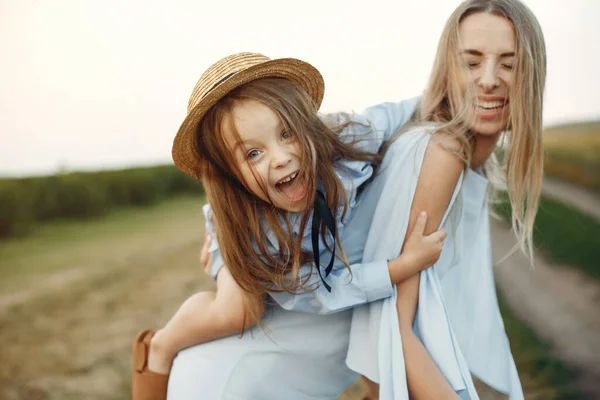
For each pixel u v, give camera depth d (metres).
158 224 13.20
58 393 3.97
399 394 1.69
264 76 1.64
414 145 1.79
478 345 2.00
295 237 1.71
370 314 1.79
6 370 4.44
